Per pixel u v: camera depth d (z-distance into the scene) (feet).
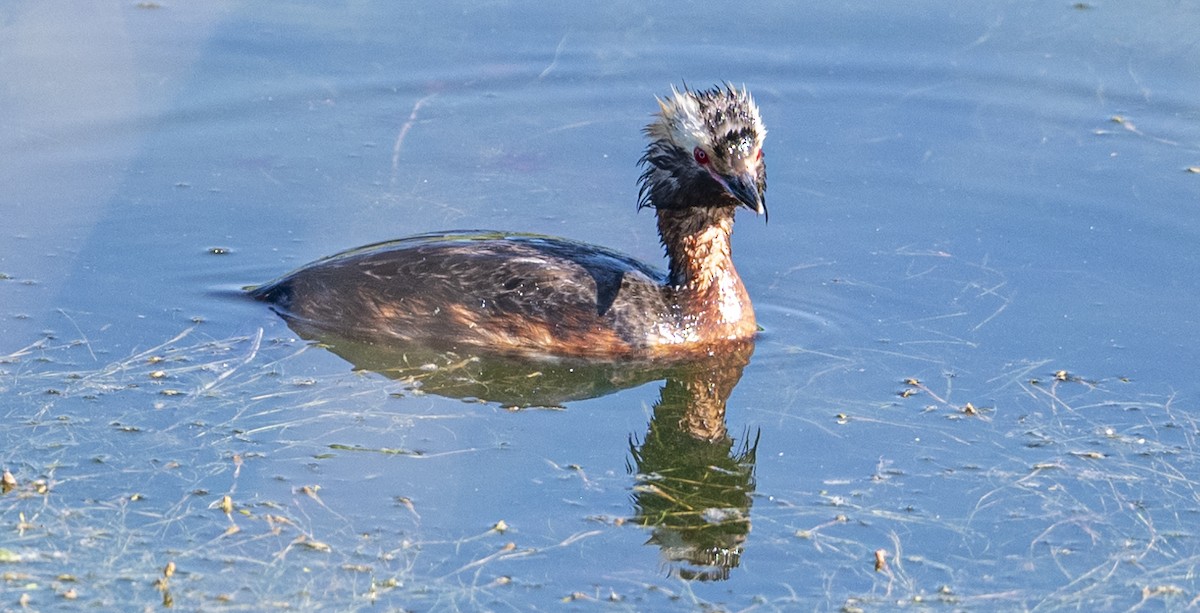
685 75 47.21
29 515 27.63
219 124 44.68
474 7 49.70
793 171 42.52
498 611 25.39
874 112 45.37
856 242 39.22
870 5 49.60
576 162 43.19
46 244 38.40
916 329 35.35
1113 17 48.88
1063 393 32.35
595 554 27.14
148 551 26.71
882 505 28.71
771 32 48.98
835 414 31.96
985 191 41.34
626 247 38.88
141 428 30.73
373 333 34.83
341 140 44.11
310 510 28.14
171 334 34.68
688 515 28.48
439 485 29.14
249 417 31.35
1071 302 36.09
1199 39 47.70
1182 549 27.22
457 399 32.55
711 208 34.42
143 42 47.96
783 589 26.27
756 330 35.65
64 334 34.45
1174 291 36.45
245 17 49.39
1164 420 31.19
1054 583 26.37
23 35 47.55
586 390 33.58
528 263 35.04
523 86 46.88
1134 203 40.47
